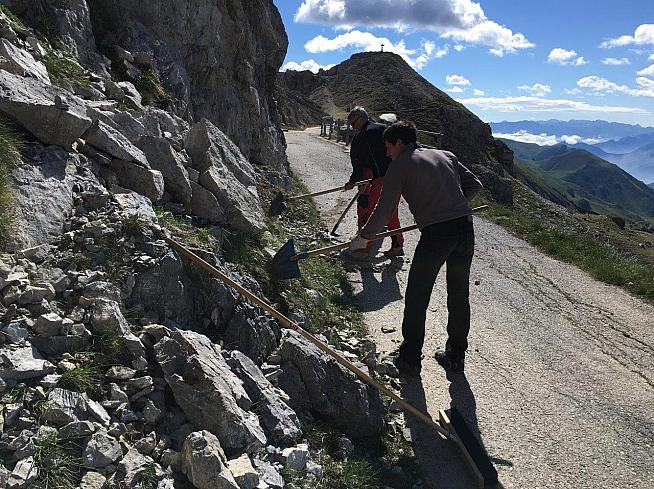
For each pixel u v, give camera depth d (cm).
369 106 8169
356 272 807
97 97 668
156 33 1077
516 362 584
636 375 574
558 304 776
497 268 923
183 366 354
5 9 677
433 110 7850
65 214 432
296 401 421
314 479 353
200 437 305
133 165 539
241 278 514
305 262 750
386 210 496
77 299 371
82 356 337
